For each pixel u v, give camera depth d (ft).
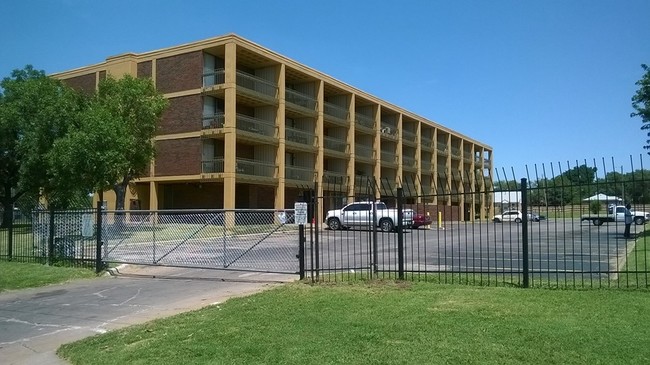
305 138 141.49
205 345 21.81
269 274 43.37
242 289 36.99
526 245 32.63
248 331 23.65
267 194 132.05
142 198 126.62
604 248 61.93
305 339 21.70
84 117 94.07
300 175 136.98
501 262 49.78
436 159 213.05
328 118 148.36
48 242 53.67
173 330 24.94
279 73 128.88
